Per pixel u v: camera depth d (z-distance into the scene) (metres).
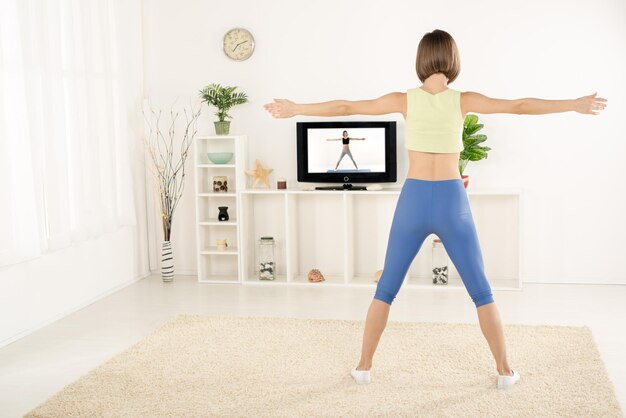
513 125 5.45
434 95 3.21
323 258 5.82
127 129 5.48
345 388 3.30
